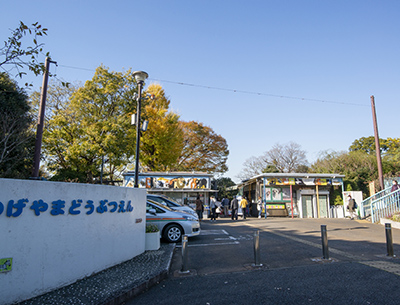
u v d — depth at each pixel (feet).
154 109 84.89
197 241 34.01
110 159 70.23
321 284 17.11
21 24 16.89
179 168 111.14
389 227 24.44
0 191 13.46
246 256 25.26
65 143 70.18
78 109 70.90
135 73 39.01
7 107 32.42
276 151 147.43
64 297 14.66
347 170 94.32
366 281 17.42
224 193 122.01
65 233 16.67
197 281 18.65
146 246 27.22
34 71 17.90
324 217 76.54
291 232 40.55
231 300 15.06
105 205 20.27
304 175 76.59
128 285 16.56
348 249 27.37
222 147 130.52
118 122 71.46
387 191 57.82
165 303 14.98
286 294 15.64
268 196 77.66
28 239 14.52
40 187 15.35
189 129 119.44
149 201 34.65
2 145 29.94
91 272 18.52
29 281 14.42
